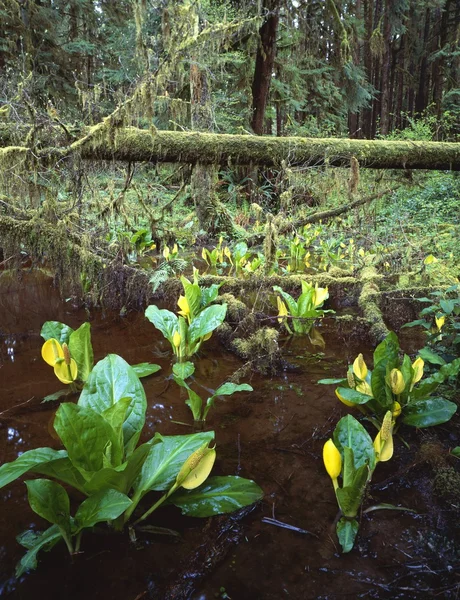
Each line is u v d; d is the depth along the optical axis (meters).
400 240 6.26
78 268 4.42
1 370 2.89
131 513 1.51
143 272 4.47
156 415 2.32
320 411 2.37
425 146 4.76
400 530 1.51
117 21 11.35
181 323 3.00
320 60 12.45
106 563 1.38
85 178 4.49
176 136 4.34
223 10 7.54
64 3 11.58
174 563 1.38
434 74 21.11
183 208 8.56
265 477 1.81
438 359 2.40
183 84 7.50
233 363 3.08
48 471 1.46
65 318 4.05
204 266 6.11
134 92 4.00
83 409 1.38
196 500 1.61
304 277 4.80
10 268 5.20
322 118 13.34
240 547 1.45
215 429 2.18
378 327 3.52
